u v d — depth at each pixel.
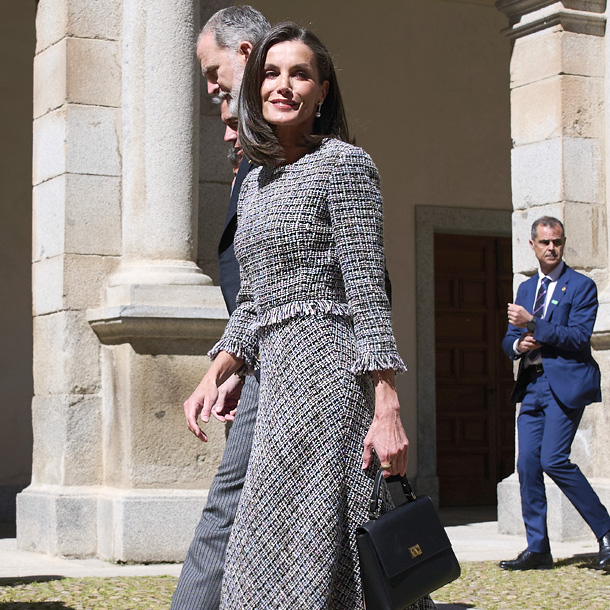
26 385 10.55
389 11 11.61
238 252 3.04
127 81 7.33
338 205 2.87
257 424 2.94
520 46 8.74
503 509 8.53
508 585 5.88
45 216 7.47
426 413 11.47
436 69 11.78
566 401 6.28
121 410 7.02
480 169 11.91
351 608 2.81
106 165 7.31
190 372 7.04
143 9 7.28
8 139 10.67
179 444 6.99
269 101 2.96
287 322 2.90
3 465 10.40
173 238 7.20
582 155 8.45
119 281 7.12
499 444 12.11
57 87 7.36
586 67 8.52
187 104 7.29
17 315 10.59
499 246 12.29
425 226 11.59
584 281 6.51
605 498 8.05
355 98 11.39
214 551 3.64
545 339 6.25
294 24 3.01
